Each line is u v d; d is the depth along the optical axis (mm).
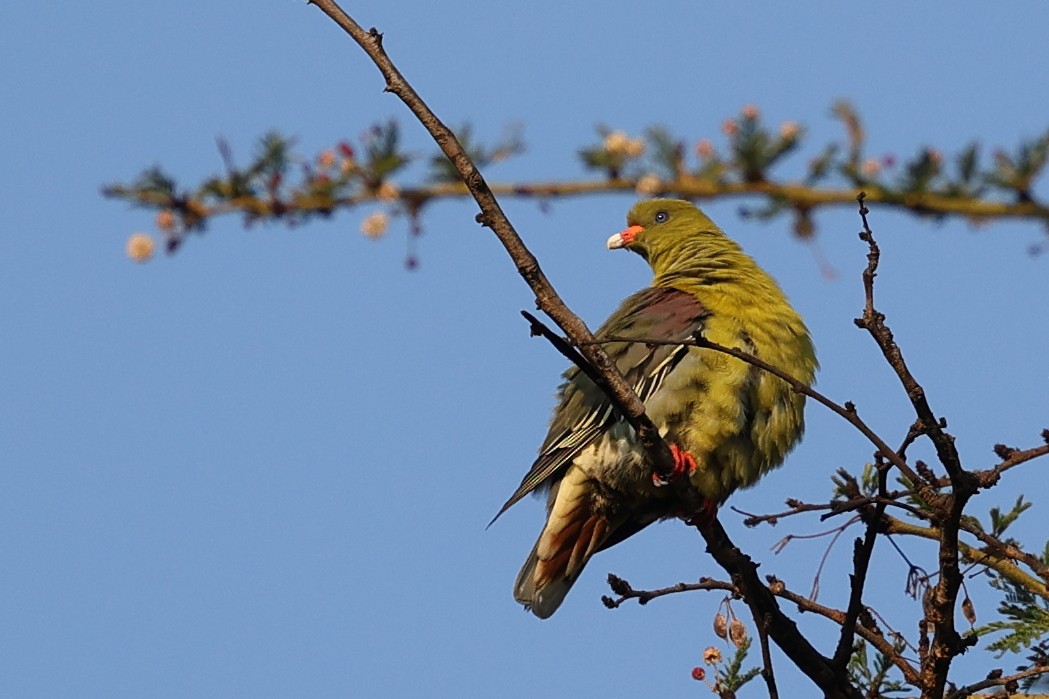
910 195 11469
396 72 7734
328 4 7824
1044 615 8977
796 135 11906
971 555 9203
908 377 7508
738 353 7824
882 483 8078
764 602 8992
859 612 8562
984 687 8406
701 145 12234
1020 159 11211
